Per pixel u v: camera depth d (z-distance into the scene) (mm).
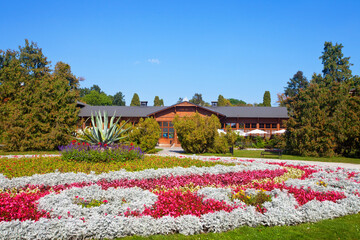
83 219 5133
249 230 5328
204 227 5367
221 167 10922
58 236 4688
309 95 21234
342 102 20297
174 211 5742
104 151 11586
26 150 21312
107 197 6570
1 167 9797
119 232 4945
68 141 21812
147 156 14258
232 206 6039
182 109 33344
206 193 6926
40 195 6695
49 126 21453
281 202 6289
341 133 19594
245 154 21250
